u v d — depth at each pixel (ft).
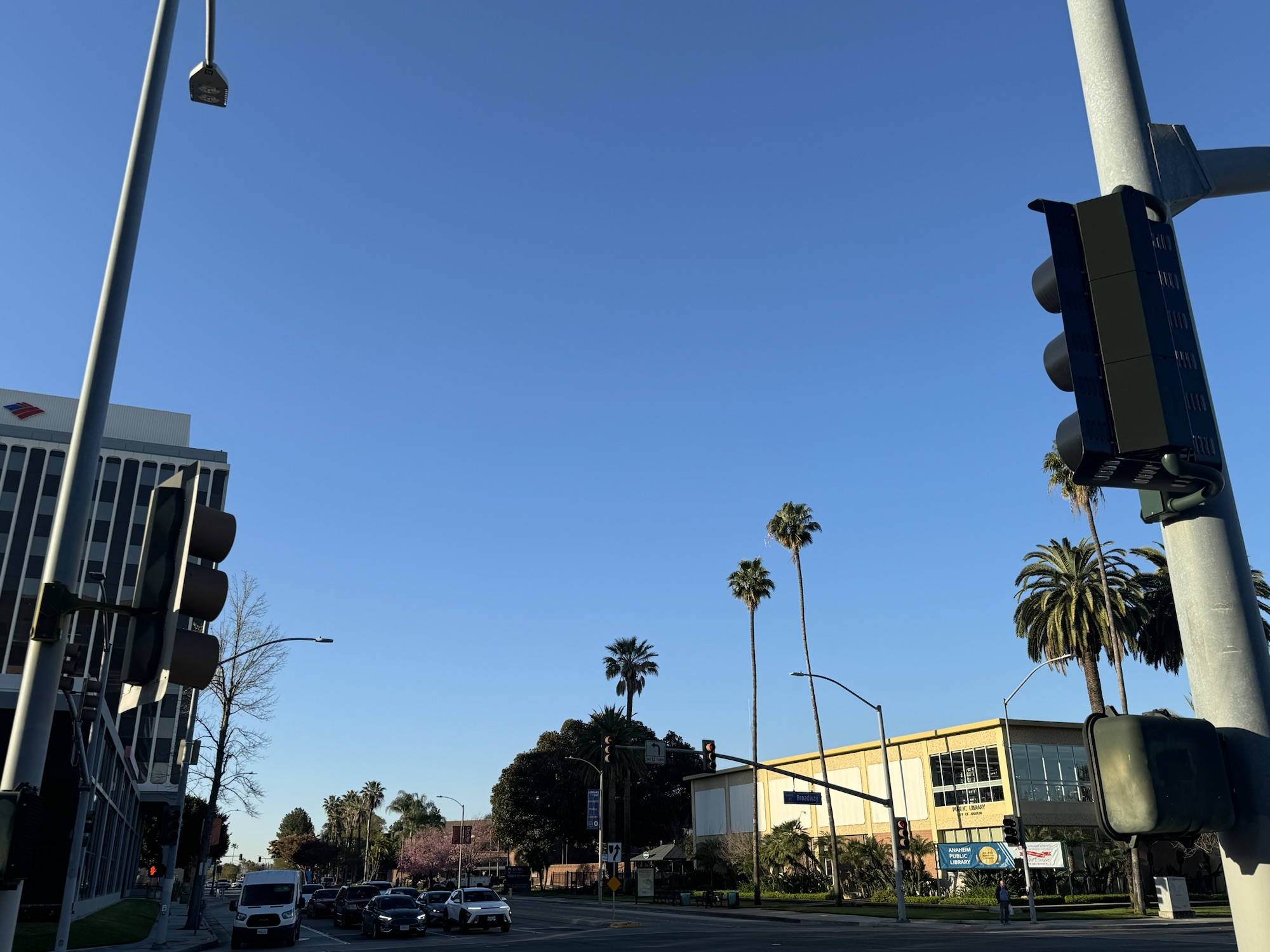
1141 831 8.83
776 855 232.73
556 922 156.35
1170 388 9.74
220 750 144.46
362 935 128.57
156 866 101.19
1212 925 110.42
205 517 18.03
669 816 346.33
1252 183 11.80
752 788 274.98
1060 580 158.61
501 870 385.50
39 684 19.07
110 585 291.38
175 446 313.73
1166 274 10.39
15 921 17.28
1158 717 9.34
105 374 21.59
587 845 348.18
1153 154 11.48
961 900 175.73
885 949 84.48
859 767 232.73
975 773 198.59
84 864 120.78
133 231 22.70
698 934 116.16
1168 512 10.29
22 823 17.33
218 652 17.53
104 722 75.87
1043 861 159.94
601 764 280.72
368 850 509.76
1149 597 158.40
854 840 220.23
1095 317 10.34
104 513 299.17
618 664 290.56
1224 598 9.71
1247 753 9.15
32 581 288.10
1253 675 9.39
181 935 125.49
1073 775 195.72
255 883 112.88
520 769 344.69
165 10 24.35
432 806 522.88
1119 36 12.09
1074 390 9.98
